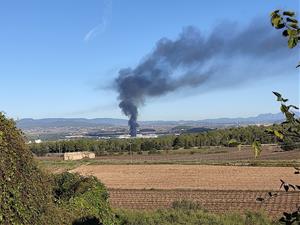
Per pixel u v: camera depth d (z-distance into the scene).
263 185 44.75
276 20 3.56
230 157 76.75
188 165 64.19
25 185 9.62
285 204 32.44
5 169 8.75
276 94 3.63
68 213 14.82
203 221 22.73
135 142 103.31
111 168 63.44
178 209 27.56
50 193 11.60
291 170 54.19
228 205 32.94
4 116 9.46
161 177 54.50
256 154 3.75
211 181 49.44
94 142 102.50
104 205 19.16
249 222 23.38
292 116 3.60
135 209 30.50
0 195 8.48
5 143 8.92
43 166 11.64
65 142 100.88
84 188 17.86
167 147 103.62
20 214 9.17
